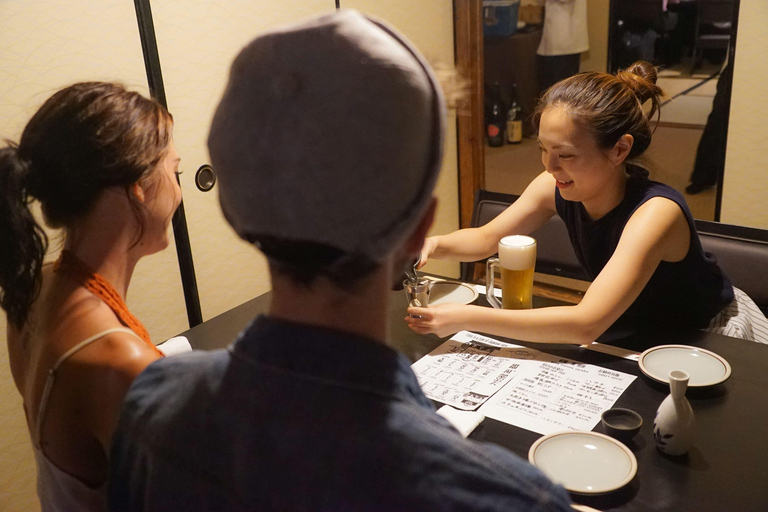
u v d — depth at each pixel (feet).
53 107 2.87
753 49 8.39
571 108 4.83
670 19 15.11
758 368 4.36
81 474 2.82
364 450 1.47
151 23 6.61
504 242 5.17
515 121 15.58
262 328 1.63
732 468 3.43
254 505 1.52
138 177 2.90
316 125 1.39
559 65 14.76
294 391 1.53
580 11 14.24
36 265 2.90
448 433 1.54
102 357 2.66
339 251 1.50
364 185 1.42
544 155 5.19
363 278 1.56
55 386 2.70
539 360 4.64
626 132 4.89
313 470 1.48
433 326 4.69
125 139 2.84
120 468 1.89
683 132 15.52
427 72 1.54
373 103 1.39
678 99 15.72
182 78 7.11
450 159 10.76
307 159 1.40
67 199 2.84
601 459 3.49
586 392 4.20
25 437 6.42
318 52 1.42
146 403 1.82
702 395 4.11
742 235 6.21
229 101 1.53
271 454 1.51
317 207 1.43
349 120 1.39
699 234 6.41
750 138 8.76
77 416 2.71
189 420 1.67
